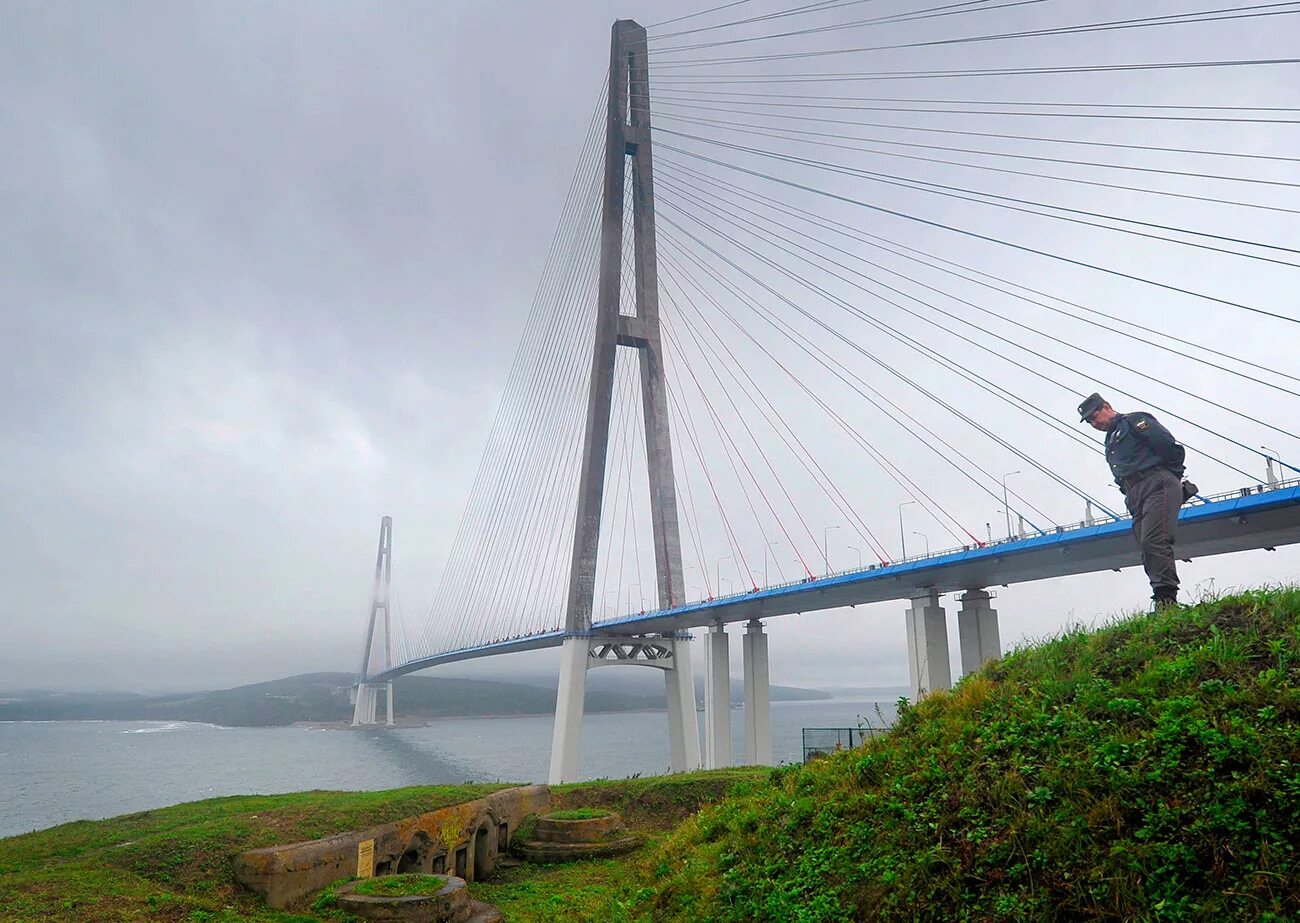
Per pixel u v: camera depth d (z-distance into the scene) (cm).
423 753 13362
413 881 1404
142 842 1471
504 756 12500
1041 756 736
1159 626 845
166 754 14475
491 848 1775
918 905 664
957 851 690
